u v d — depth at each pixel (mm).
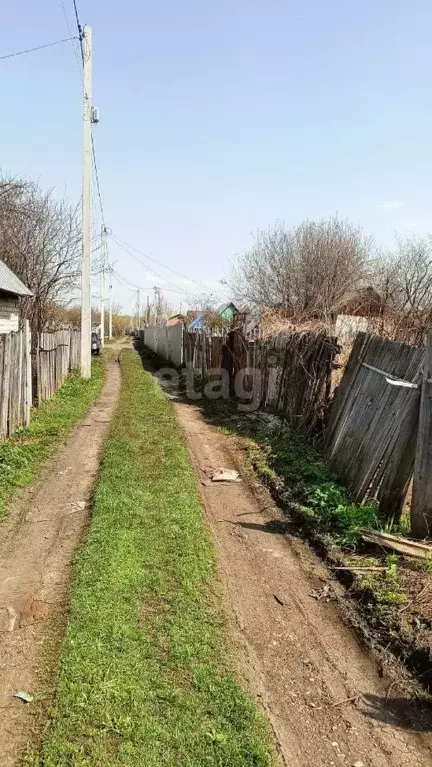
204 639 3312
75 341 19312
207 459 7703
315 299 20609
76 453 7754
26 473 6629
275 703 2877
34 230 18047
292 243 23688
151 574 4043
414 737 2699
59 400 12328
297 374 8906
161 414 10539
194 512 5301
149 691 2840
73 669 2969
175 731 2588
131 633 3297
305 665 3205
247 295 25422
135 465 6852
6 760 2438
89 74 15570
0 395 7719
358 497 5344
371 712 2854
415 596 3695
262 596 3953
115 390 14859
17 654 3182
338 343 7703
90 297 16734
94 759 2414
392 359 5508
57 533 4949
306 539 4977
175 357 24250
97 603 3605
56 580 4055
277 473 6715
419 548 4273
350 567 4219
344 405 6590
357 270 22203
